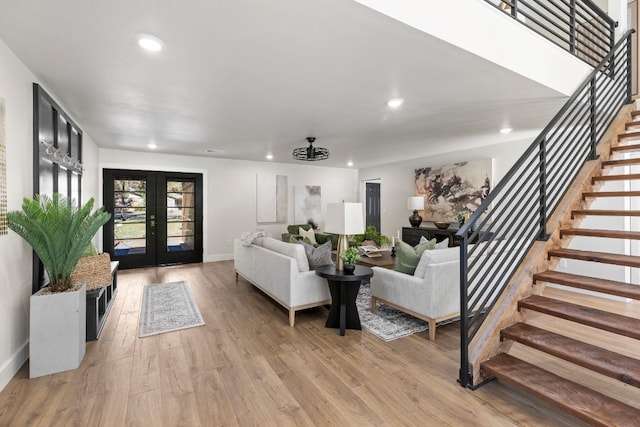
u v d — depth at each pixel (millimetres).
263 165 7363
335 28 1862
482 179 5445
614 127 3270
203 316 3498
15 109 2250
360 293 4469
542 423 1807
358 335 3016
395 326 3221
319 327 3219
